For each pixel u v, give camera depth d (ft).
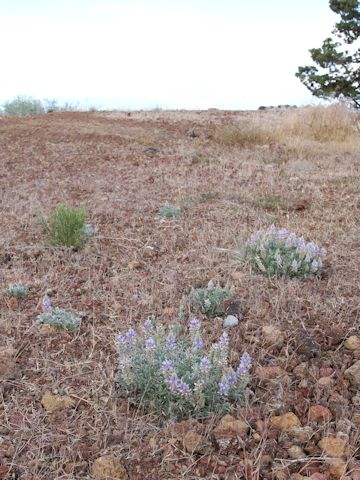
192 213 20.21
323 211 20.54
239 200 21.97
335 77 67.05
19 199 22.03
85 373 10.80
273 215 19.80
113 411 9.60
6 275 14.90
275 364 11.01
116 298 13.73
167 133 38.86
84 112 50.72
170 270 15.07
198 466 8.56
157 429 9.29
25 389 10.37
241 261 15.31
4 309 13.11
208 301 12.73
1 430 9.37
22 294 13.74
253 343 11.70
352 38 66.80
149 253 16.40
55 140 35.40
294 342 11.66
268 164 29.37
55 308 12.95
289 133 36.83
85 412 9.75
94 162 29.43
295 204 21.26
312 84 67.72
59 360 11.23
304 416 9.56
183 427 9.13
